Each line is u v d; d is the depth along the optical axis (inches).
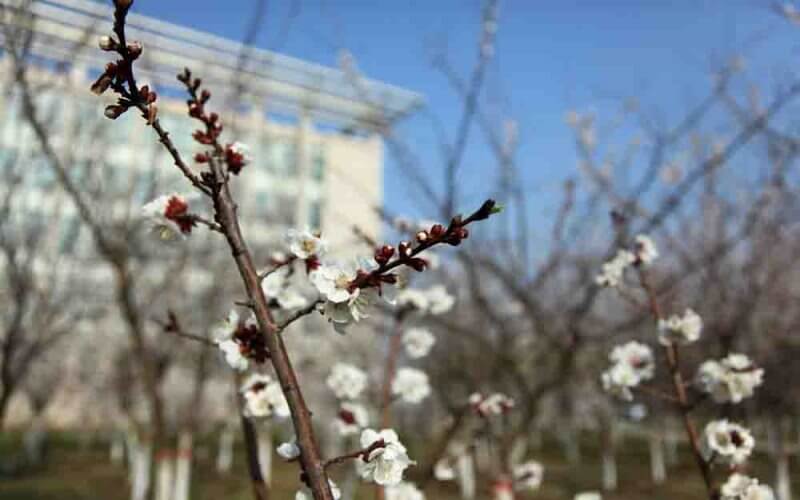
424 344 145.8
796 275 294.7
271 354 62.1
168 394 572.1
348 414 123.0
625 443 980.6
